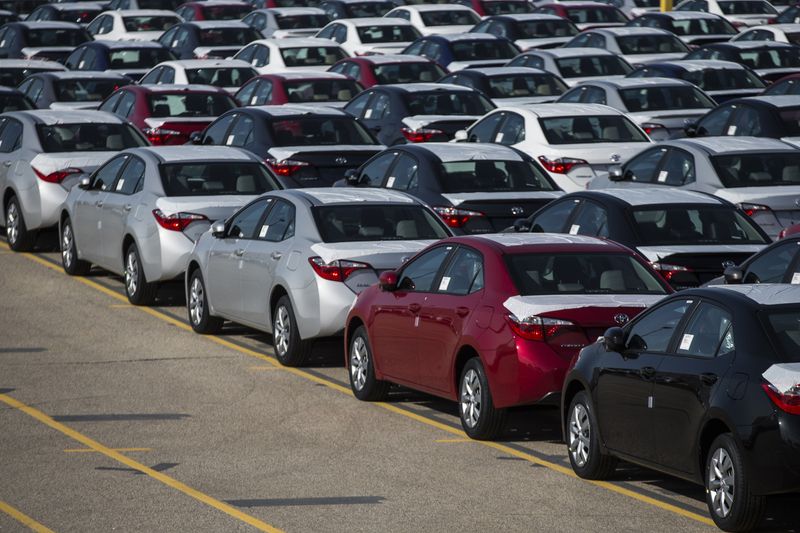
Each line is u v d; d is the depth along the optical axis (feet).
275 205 140.05
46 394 123.75
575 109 199.41
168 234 157.69
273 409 118.42
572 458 97.66
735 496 80.07
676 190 138.31
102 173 175.83
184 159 164.66
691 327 87.10
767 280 119.14
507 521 85.46
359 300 122.93
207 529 83.87
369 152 189.37
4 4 438.81
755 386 79.66
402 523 85.10
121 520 85.87
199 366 135.74
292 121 194.70
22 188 193.67
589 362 95.66
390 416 116.16
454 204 156.15
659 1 425.28
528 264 106.01
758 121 195.11
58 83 257.34
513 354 101.30
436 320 110.42
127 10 379.76
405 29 344.28
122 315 160.66
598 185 180.45
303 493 92.07
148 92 228.22
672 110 226.58
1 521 85.71
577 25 368.68
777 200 153.38
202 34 338.13
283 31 369.91
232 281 143.02
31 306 165.37
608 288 105.19
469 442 107.04
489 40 310.24
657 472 98.22
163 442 106.83
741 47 281.33
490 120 205.67
